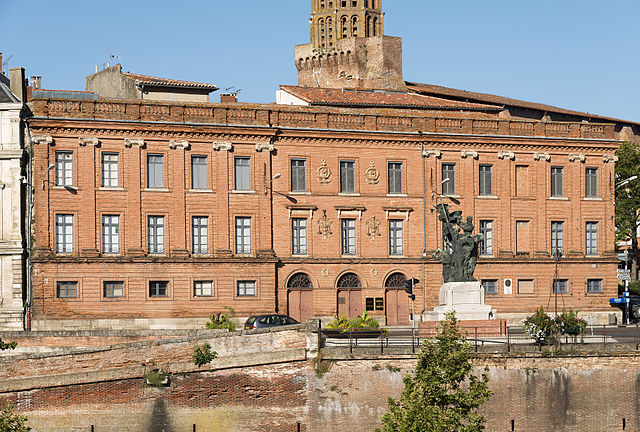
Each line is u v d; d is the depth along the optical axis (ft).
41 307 257.55
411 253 287.89
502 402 180.86
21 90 264.31
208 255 270.87
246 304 272.31
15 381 167.94
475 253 216.33
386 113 288.10
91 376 169.68
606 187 306.76
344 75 442.50
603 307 303.68
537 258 297.33
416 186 289.12
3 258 255.91
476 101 358.84
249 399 174.50
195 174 272.10
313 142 281.33
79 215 261.85
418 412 150.30
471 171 293.64
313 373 176.24
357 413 176.45
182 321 266.77
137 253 264.72
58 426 168.66
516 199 296.92
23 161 258.37
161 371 171.94
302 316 279.08
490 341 187.42
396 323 286.05
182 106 270.46
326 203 281.95
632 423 185.57
